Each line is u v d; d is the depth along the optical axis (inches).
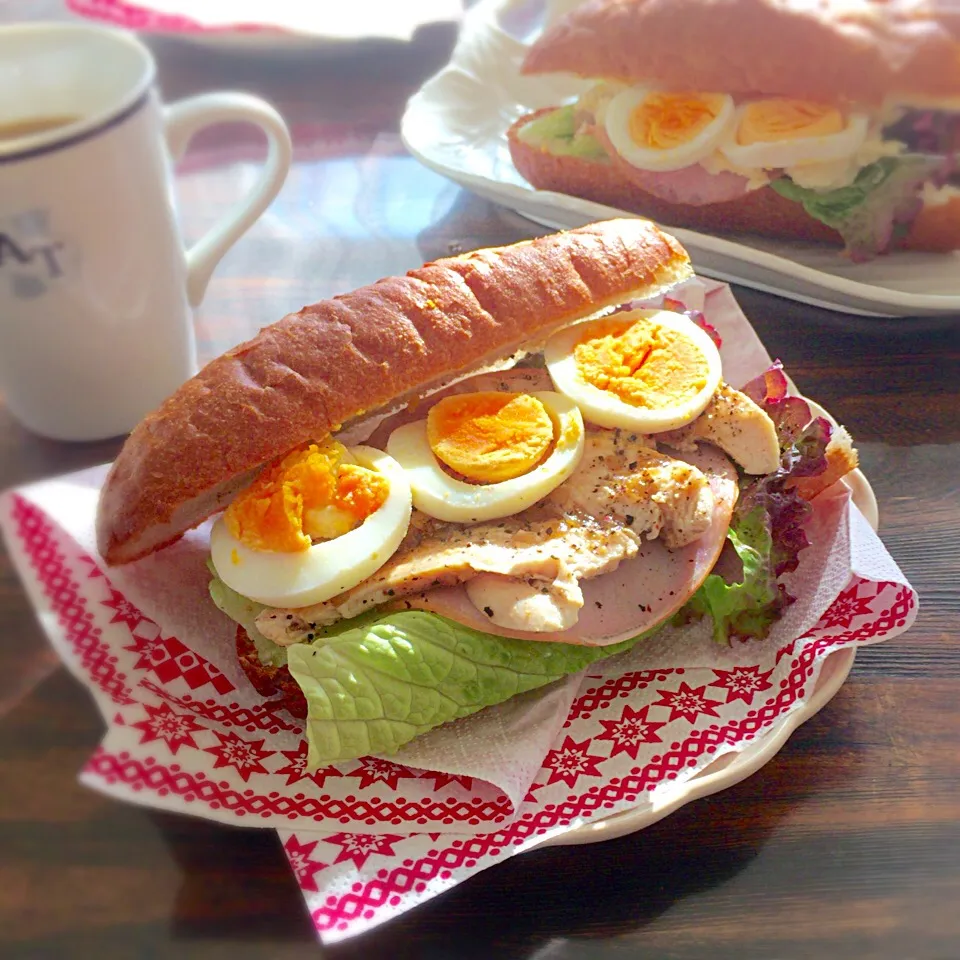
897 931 9.0
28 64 11.8
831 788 9.9
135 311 11.8
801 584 11.4
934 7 14.9
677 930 9.0
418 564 10.4
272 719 10.6
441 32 21.5
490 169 18.1
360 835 9.5
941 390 14.0
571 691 10.7
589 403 11.3
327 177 18.0
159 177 11.5
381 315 11.1
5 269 10.7
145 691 10.4
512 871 9.5
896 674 10.8
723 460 11.7
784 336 15.0
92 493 11.7
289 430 10.5
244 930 9.0
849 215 15.4
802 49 15.0
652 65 16.1
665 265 12.5
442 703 10.2
